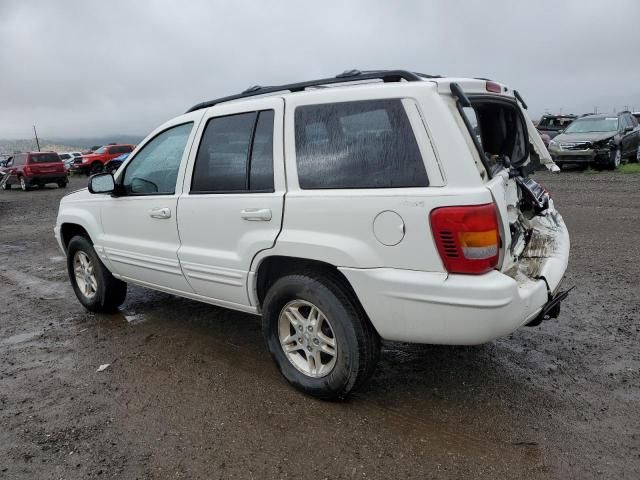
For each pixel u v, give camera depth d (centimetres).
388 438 297
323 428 309
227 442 300
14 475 278
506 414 316
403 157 290
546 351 398
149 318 509
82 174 3225
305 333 339
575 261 639
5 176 2581
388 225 289
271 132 344
